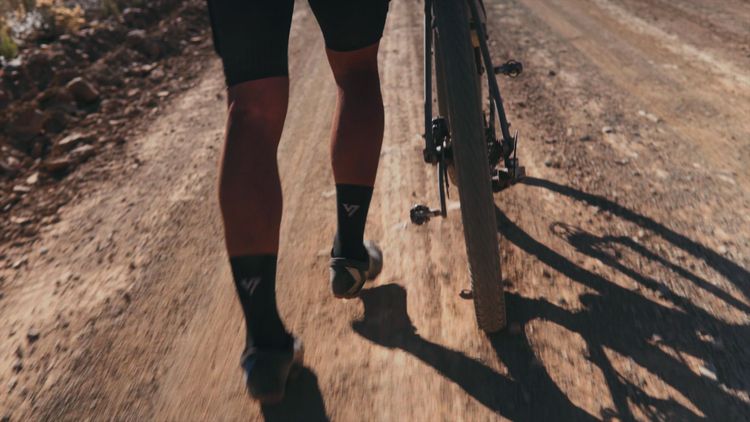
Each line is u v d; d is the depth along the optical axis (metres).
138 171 3.97
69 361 2.25
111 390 2.08
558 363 1.97
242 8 1.68
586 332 2.11
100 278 2.79
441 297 2.36
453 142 1.79
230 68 1.75
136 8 7.75
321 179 3.54
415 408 1.85
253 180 1.69
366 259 2.20
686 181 3.19
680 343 2.04
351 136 2.05
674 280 2.37
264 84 1.72
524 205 3.00
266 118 1.73
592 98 4.50
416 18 7.51
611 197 3.04
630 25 6.68
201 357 2.19
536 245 2.66
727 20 6.70
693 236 2.67
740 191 3.07
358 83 2.09
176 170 3.91
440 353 2.06
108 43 6.58
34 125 4.64
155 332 2.37
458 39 1.78
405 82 5.13
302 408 1.89
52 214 3.52
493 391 1.89
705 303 2.23
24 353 2.32
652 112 4.19
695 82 4.79
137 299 2.59
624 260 2.51
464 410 1.83
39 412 2.02
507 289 2.37
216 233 3.07
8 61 5.58
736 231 2.70
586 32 6.46
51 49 5.99
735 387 1.85
